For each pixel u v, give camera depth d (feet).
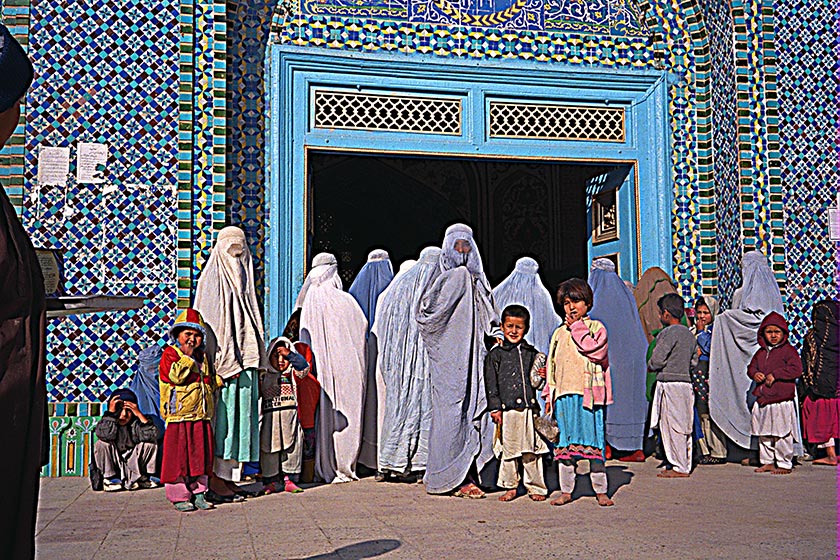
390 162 46.44
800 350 25.98
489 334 18.81
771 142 26.43
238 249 18.93
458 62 26.25
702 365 24.66
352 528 14.75
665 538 13.60
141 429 19.88
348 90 25.90
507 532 14.20
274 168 24.89
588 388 16.98
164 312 22.90
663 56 27.58
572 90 27.02
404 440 20.06
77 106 23.13
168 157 23.44
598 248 29.48
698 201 27.30
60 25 23.25
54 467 21.97
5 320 5.54
